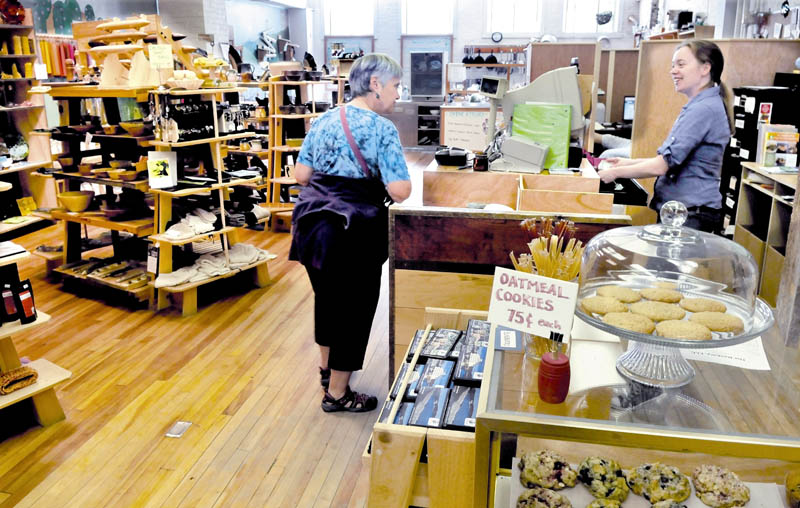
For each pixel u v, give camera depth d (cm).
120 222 469
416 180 1023
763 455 125
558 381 138
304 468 276
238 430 305
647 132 641
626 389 145
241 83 759
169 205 450
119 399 334
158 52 421
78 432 303
